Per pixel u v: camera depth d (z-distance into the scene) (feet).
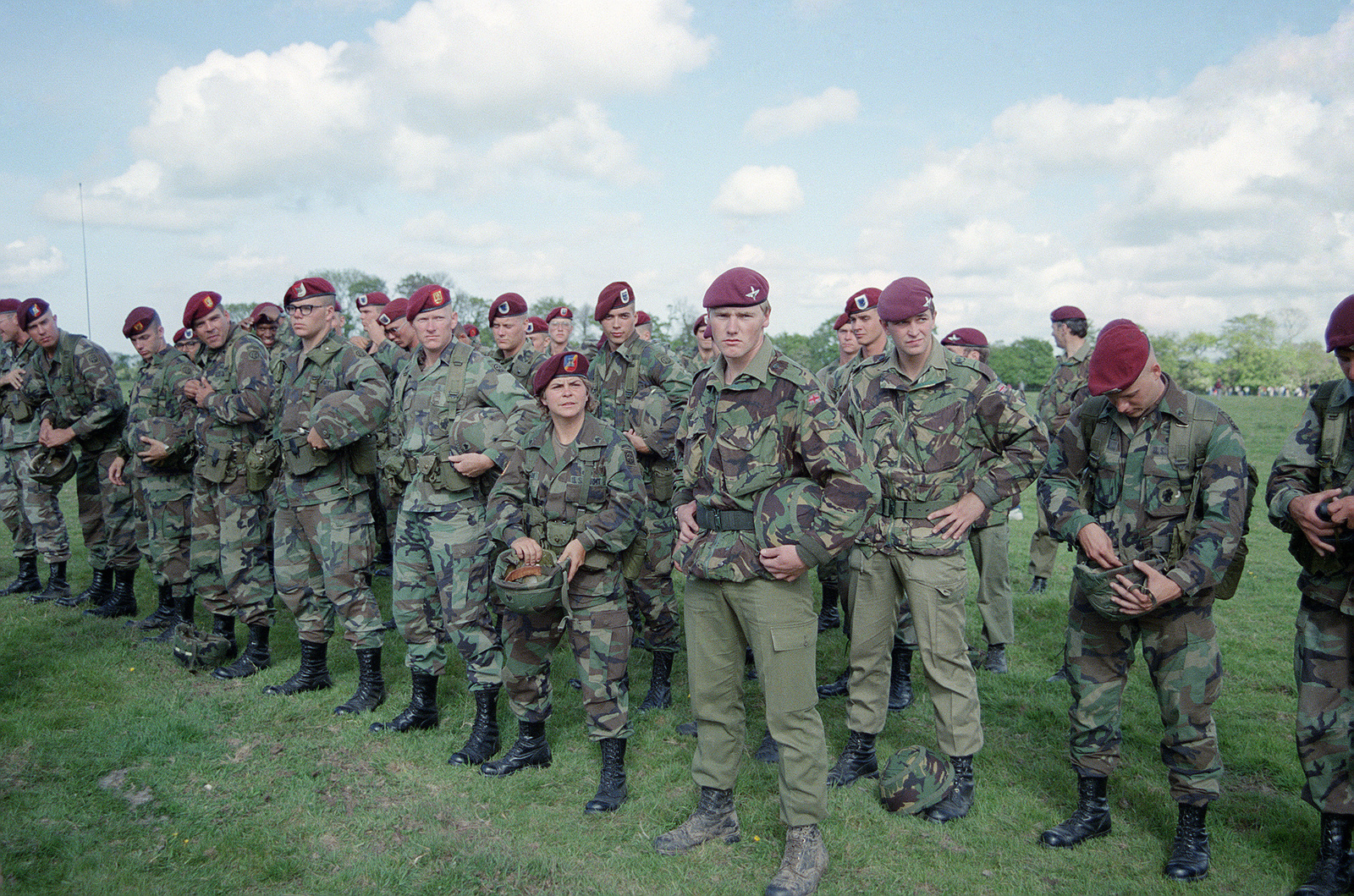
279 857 10.84
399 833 11.55
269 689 16.44
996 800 12.48
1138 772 13.39
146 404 20.27
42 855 10.66
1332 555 10.14
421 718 14.87
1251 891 10.24
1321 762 10.25
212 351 18.94
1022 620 21.83
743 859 10.93
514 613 12.87
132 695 16.11
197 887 10.17
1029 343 302.25
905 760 12.25
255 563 17.56
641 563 12.61
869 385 13.07
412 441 14.62
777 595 10.27
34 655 18.19
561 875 10.51
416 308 14.80
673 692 17.21
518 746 13.48
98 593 22.25
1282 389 291.17
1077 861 10.91
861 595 12.87
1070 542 11.16
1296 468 10.66
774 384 10.29
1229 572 10.75
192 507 18.07
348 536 15.60
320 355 15.70
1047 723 15.35
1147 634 10.89
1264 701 16.12
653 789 12.87
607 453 12.35
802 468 10.51
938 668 12.23
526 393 15.23
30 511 22.77
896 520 12.39
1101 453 11.01
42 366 21.76
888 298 12.23
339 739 14.47
